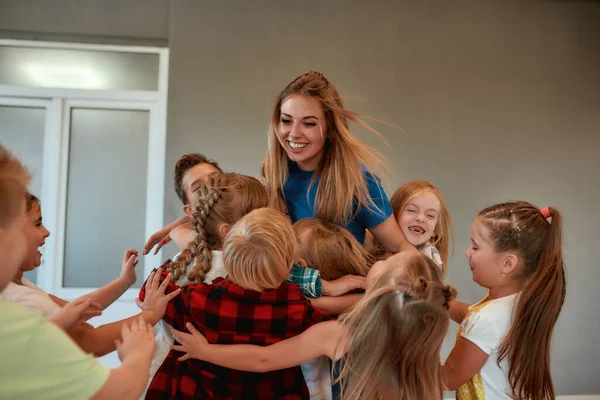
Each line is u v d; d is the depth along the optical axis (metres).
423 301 1.17
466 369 1.50
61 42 4.04
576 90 4.27
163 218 3.81
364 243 1.99
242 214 1.50
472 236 1.60
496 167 4.16
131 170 4.05
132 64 4.10
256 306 1.31
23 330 0.90
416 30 4.12
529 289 1.48
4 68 4.02
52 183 3.97
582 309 4.20
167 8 4.05
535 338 1.47
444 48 4.14
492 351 1.50
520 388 1.46
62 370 0.93
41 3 4.00
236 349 1.28
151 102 4.07
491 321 1.48
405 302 1.18
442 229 2.05
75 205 4.00
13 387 0.88
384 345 1.20
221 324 1.30
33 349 0.90
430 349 1.19
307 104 1.64
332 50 4.02
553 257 1.49
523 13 4.24
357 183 1.71
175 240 1.91
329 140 1.77
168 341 1.50
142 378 1.08
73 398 0.94
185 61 3.89
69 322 1.19
